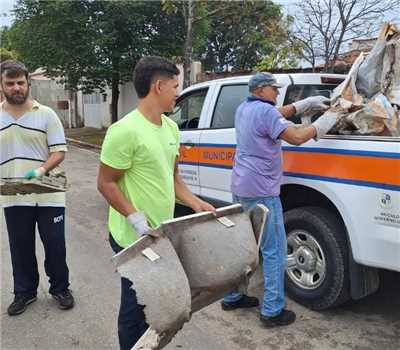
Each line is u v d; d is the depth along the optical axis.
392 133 3.19
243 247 2.21
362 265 3.27
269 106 3.15
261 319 3.39
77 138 16.22
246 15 10.37
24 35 14.20
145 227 2.13
